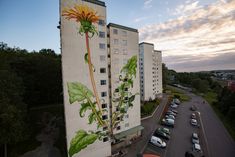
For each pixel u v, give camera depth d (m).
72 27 23.98
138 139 35.88
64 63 23.39
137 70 36.97
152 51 72.88
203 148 32.34
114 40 31.94
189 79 137.00
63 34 23.12
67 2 23.41
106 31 28.23
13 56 51.19
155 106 64.94
